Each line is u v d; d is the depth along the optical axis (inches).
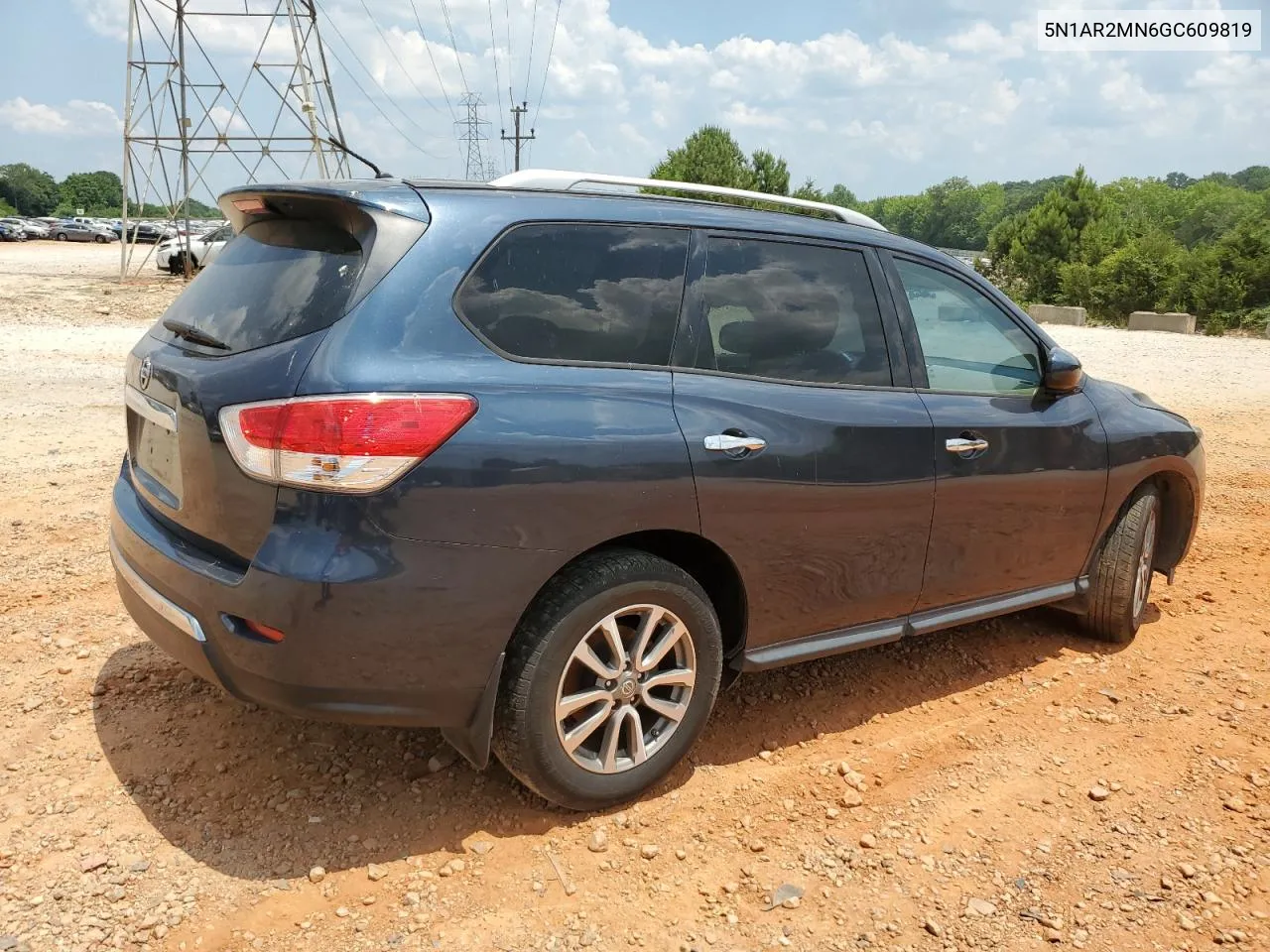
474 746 111.3
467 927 101.2
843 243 144.0
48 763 125.6
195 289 124.8
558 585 111.6
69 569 190.5
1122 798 131.2
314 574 98.0
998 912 108.0
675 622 120.9
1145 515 178.1
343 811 118.9
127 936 97.3
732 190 141.6
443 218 110.0
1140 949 103.3
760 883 111.0
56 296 856.3
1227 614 201.2
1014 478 154.3
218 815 116.9
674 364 121.8
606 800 120.1
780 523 126.8
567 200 120.0
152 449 122.6
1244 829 125.0
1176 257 1355.8
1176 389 538.6
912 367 146.1
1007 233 1651.1
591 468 109.5
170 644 113.3
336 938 98.8
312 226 114.2
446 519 102.2
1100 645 183.6
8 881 104.0
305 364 100.7
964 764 138.5
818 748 141.1
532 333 111.8
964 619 156.1
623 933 101.8
